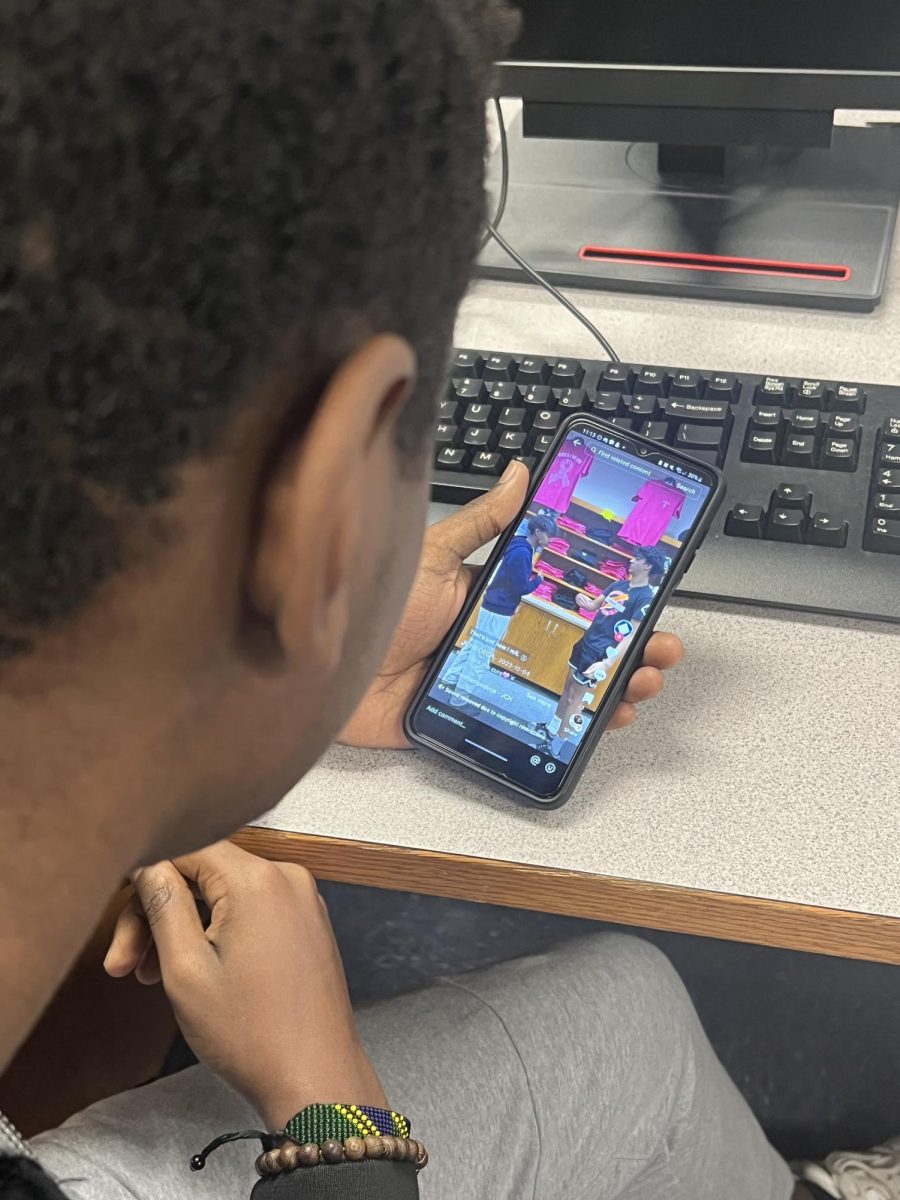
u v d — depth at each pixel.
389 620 0.29
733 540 0.63
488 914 1.10
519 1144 0.58
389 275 0.22
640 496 0.61
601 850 0.54
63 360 0.20
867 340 0.77
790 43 0.77
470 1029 0.61
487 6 0.25
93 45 0.19
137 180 0.19
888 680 0.59
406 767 0.58
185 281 0.20
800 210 0.86
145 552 0.22
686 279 0.82
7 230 0.19
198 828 0.29
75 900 0.27
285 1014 0.53
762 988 1.07
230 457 0.22
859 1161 0.96
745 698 0.59
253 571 0.23
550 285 0.82
